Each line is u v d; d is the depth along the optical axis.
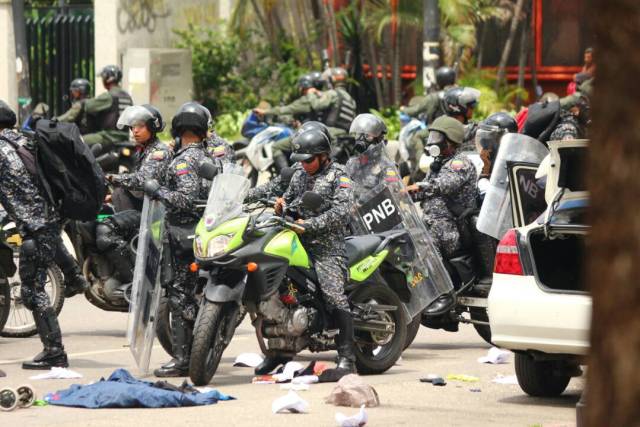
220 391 23.42
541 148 27.36
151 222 24.52
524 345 21.52
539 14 66.56
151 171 25.86
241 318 30.23
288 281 24.14
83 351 28.66
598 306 8.53
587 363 8.72
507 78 67.50
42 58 60.75
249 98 64.12
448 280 27.27
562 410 21.73
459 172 28.42
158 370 24.92
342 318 24.38
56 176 25.20
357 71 65.00
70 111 46.00
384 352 25.92
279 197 25.41
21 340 30.19
